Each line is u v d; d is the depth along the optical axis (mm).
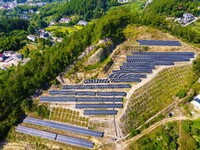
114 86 128625
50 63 136125
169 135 112000
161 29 162625
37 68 137500
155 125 116938
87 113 116750
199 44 155250
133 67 139250
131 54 149375
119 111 117312
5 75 154000
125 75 134625
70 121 117125
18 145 114250
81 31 161625
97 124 113812
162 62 141500
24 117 123938
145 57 145500
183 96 127125
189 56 146375
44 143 111875
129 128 113875
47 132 114312
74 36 160000
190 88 132625
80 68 139125
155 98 126375
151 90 128125
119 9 186000
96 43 145750
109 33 148625
